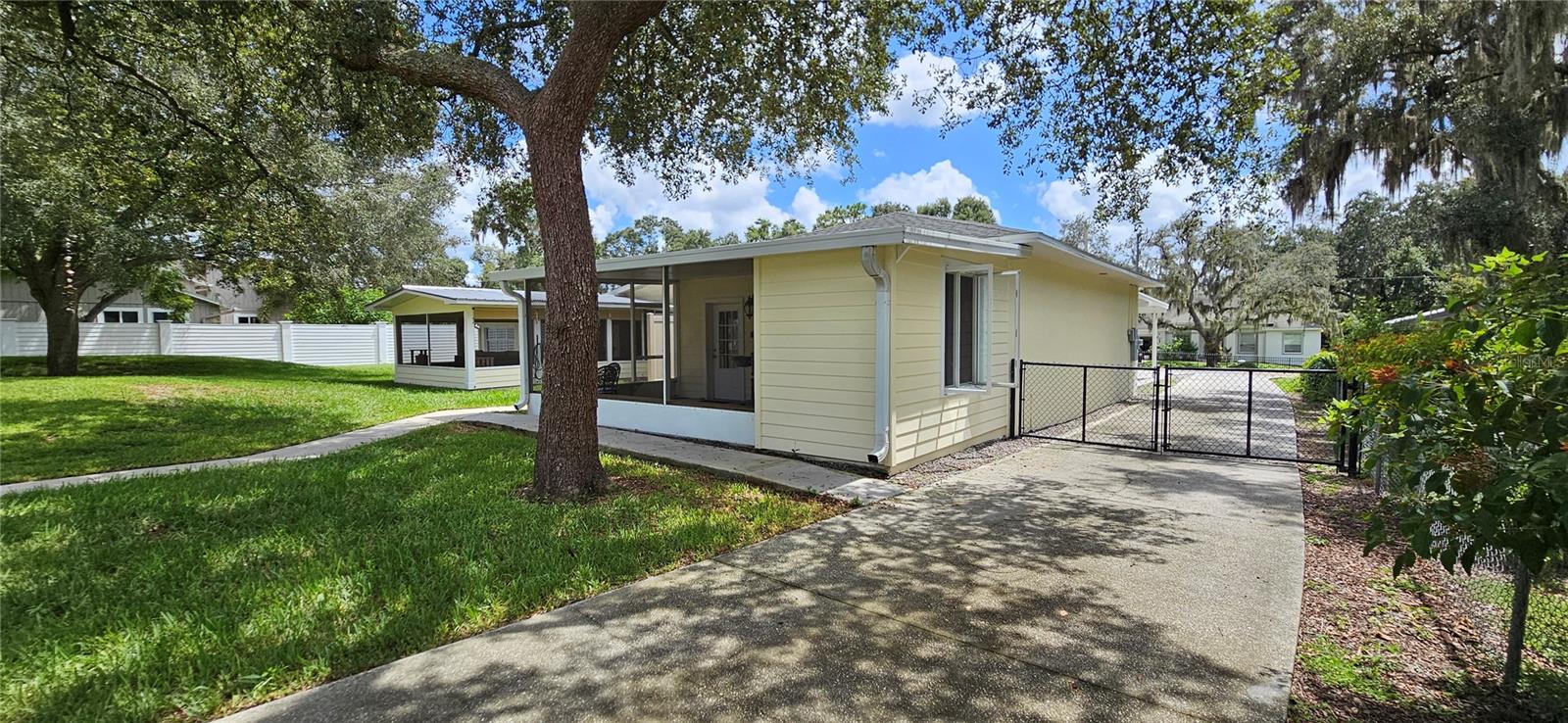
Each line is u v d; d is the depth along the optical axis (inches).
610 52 200.7
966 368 304.3
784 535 180.7
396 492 214.1
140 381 529.7
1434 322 103.2
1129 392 567.2
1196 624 124.2
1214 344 999.0
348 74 285.3
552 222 205.9
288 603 127.3
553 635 119.6
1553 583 125.6
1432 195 600.4
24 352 770.2
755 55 303.3
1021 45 245.6
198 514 186.2
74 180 414.6
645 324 572.1
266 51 287.1
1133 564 156.8
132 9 280.2
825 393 271.3
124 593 132.4
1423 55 466.6
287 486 219.1
